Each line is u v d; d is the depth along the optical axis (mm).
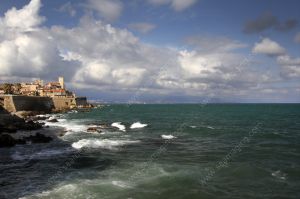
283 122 77812
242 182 22594
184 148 36344
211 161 29062
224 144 39750
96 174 24406
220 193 20375
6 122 53688
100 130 52688
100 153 32719
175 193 20203
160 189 20875
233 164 27750
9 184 21953
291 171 25375
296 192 20547
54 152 33125
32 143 38938
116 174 24406
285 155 32250
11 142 37219
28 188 21031
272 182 22625
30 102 102250
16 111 90812
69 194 19766
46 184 21859
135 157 30766
